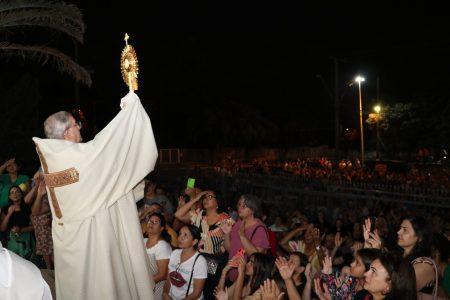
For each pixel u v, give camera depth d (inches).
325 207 542.9
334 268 261.9
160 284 221.6
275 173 733.9
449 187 642.2
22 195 285.0
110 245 108.7
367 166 1237.7
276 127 1676.9
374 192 539.5
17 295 85.1
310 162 1321.4
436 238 203.8
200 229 259.9
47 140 112.0
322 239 305.9
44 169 114.9
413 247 180.1
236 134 1491.1
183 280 212.1
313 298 202.8
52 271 159.2
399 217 443.2
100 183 108.0
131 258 113.1
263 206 429.4
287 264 179.3
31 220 283.3
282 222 410.0
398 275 145.7
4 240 285.7
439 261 201.3
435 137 1470.2
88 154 107.6
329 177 755.4
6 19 283.9
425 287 163.0
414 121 1509.6
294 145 1784.0
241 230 217.8
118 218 112.9
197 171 681.0
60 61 333.7
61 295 111.5
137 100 115.6
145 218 269.7
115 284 108.6
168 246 222.5
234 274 225.0
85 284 107.7
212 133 1448.1
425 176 886.4
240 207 231.3
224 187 590.2
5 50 330.3
